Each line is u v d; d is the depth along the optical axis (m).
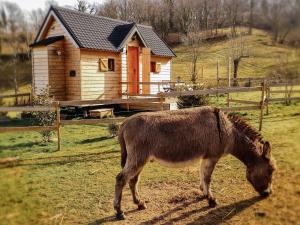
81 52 15.27
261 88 11.02
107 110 14.51
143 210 5.33
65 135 10.97
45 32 16.59
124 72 17.34
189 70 24.78
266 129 10.87
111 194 5.99
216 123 5.41
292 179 6.26
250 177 5.68
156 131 5.07
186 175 6.95
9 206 4.99
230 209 5.25
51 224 4.68
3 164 6.77
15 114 10.49
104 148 9.23
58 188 6.16
